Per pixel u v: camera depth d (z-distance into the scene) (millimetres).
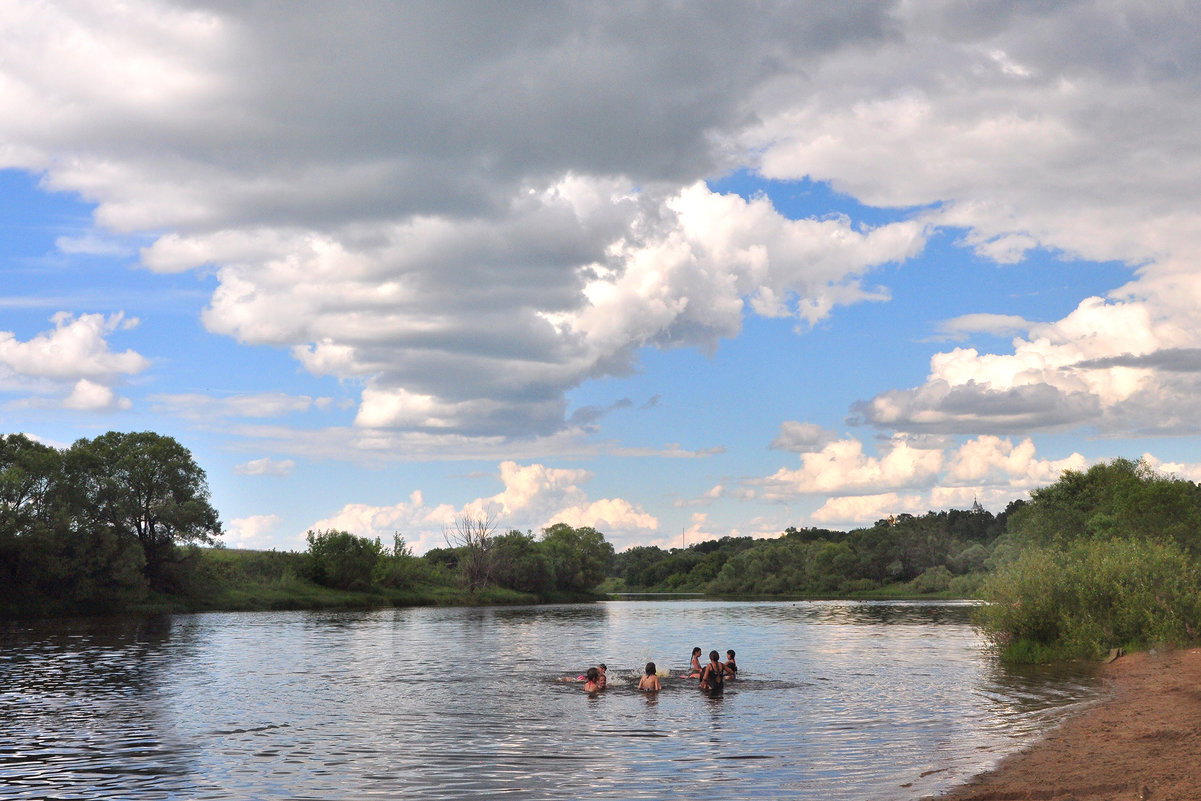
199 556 91750
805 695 28672
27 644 49500
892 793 15328
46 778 16922
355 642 52094
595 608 111375
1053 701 26266
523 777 16875
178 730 22266
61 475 75938
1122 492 76438
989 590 41469
